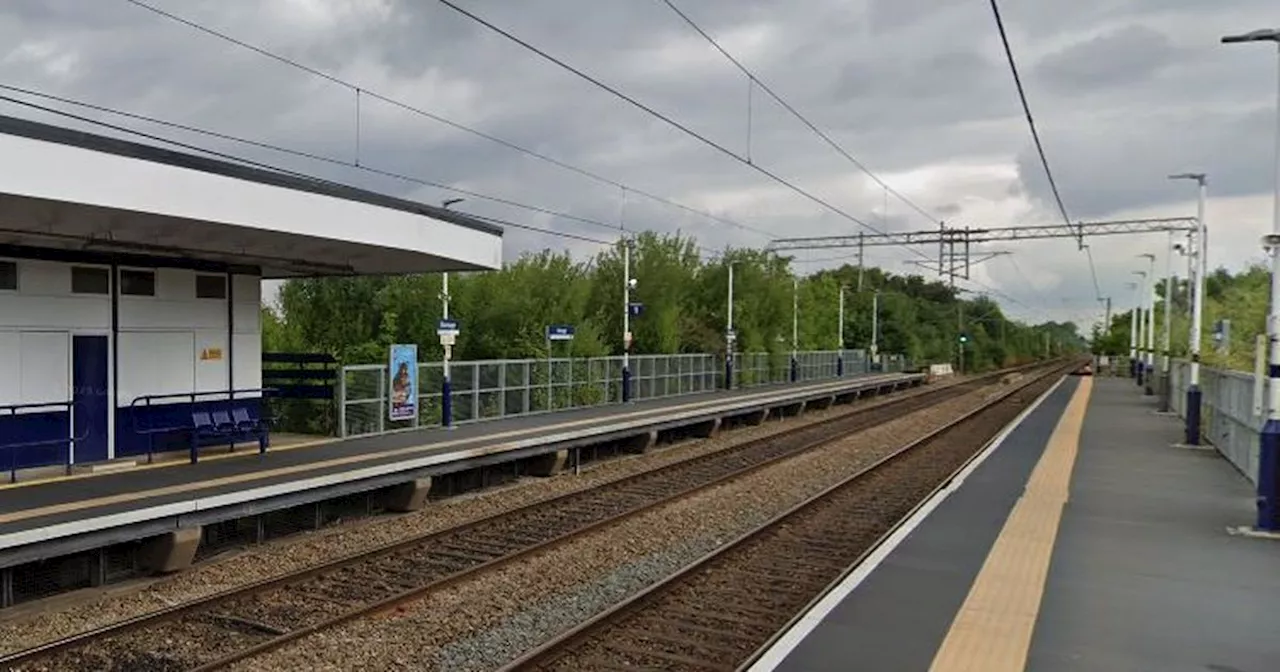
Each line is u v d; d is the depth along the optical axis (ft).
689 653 26.05
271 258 51.62
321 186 42.42
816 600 27.32
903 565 31.58
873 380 164.86
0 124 29.76
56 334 44.09
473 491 55.21
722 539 42.14
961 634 24.22
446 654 26.32
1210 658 22.84
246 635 28.12
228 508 37.17
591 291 117.50
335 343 107.34
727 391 124.67
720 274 153.28
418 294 105.81
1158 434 81.30
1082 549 34.47
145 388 48.39
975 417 105.91
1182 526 39.11
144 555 35.09
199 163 36.65
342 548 40.22
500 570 35.86
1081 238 127.03
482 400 77.82
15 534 29.37
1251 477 51.72
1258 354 50.29
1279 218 39.45
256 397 54.44
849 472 63.41
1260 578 30.50
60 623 29.27
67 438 43.19
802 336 182.91
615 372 100.89
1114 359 285.02
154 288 48.85
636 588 33.71
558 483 58.23
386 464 46.29
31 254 43.06
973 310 337.52
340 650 26.48
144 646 26.86
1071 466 58.39
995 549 34.17
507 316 102.99
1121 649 23.35
